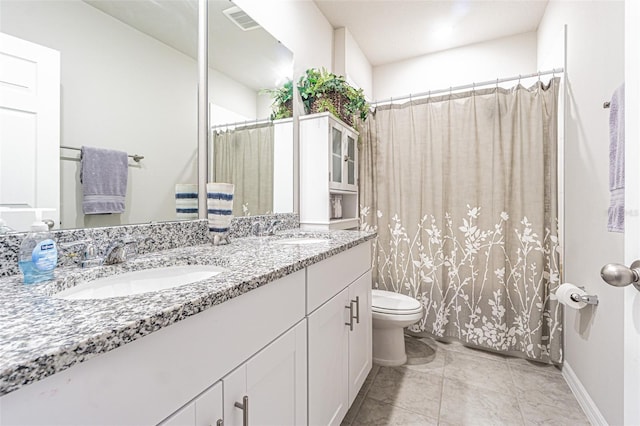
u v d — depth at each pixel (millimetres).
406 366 1945
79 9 938
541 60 2496
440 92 2236
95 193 981
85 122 955
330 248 1188
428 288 2258
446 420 1451
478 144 2135
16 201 802
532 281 1977
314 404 1067
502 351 2090
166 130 1223
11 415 361
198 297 586
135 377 493
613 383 1271
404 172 2336
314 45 2326
